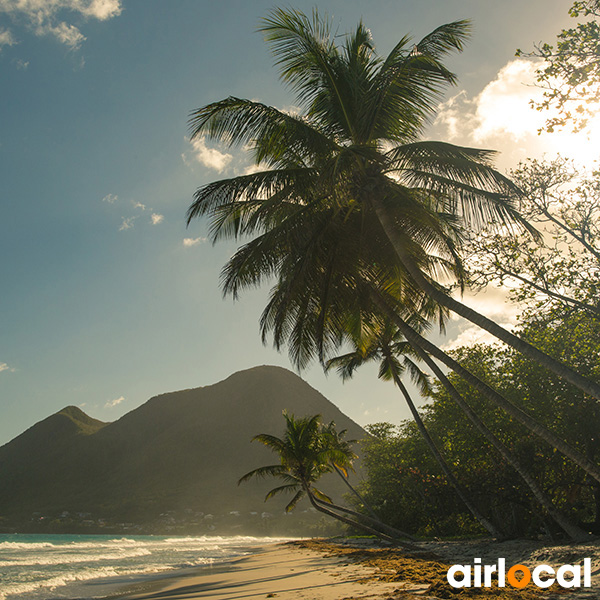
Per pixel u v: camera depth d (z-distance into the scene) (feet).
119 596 46.60
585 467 34.65
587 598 25.52
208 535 591.78
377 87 38.83
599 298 50.21
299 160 44.45
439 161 37.60
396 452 136.05
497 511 94.02
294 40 39.73
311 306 49.14
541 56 31.60
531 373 61.16
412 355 92.58
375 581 38.52
